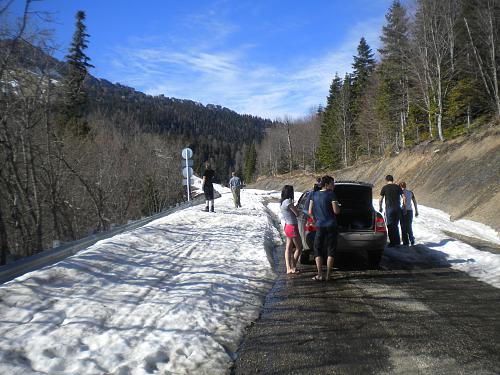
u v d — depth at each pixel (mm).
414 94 38594
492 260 8531
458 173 22938
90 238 10219
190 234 13008
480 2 30062
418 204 24422
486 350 4504
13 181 19297
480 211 17641
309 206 8141
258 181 94125
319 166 76188
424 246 10734
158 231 12781
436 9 32250
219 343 4973
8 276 6805
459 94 31781
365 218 9500
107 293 6641
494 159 20281
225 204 25938
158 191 45906
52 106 21266
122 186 37781
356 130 59812
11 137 19094
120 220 33688
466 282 7355
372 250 8781
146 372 4152
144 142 48906
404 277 7910
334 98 67062
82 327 5195
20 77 17359
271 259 10109
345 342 4883
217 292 6910
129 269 8180
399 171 32969
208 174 19500
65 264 7660
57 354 4496
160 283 7426
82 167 29016
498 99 27734
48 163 22578
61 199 23438
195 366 4348
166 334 5090
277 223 17375
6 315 5422
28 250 19531
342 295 6855
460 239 12469
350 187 9906
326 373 4133
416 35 34281
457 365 4172
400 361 4316
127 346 4742
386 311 5934
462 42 34000
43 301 5992
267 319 5863
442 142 29141
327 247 7918
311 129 89062
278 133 103375
